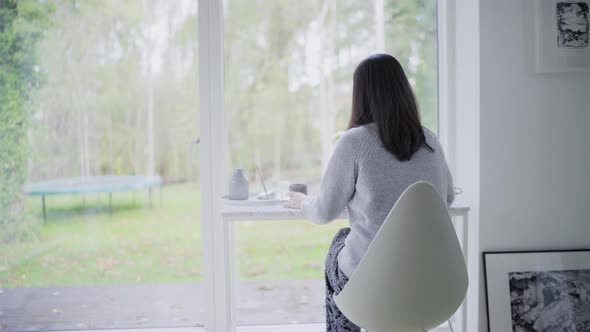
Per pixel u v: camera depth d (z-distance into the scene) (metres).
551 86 1.77
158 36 1.97
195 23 1.97
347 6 2.00
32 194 2.00
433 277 1.19
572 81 1.77
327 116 2.02
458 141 1.99
